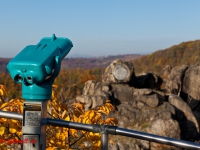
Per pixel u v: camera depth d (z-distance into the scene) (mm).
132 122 12227
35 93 2066
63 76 31406
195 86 17078
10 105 3236
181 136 12320
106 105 3717
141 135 2131
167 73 23141
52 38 2295
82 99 12703
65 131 3449
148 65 58062
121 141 10430
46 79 2090
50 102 3658
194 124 12867
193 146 2025
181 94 17359
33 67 1966
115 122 3613
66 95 17266
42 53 2061
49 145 3463
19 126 3105
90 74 34469
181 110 13094
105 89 13586
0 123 3047
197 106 16797
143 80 16531
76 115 3844
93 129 2195
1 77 23891
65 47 2268
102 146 2189
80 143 3637
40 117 2088
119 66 14273
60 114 3721
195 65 17859
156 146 10227
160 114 12133
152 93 13062
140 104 12719
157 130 11391
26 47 2168
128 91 13281
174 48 61375
